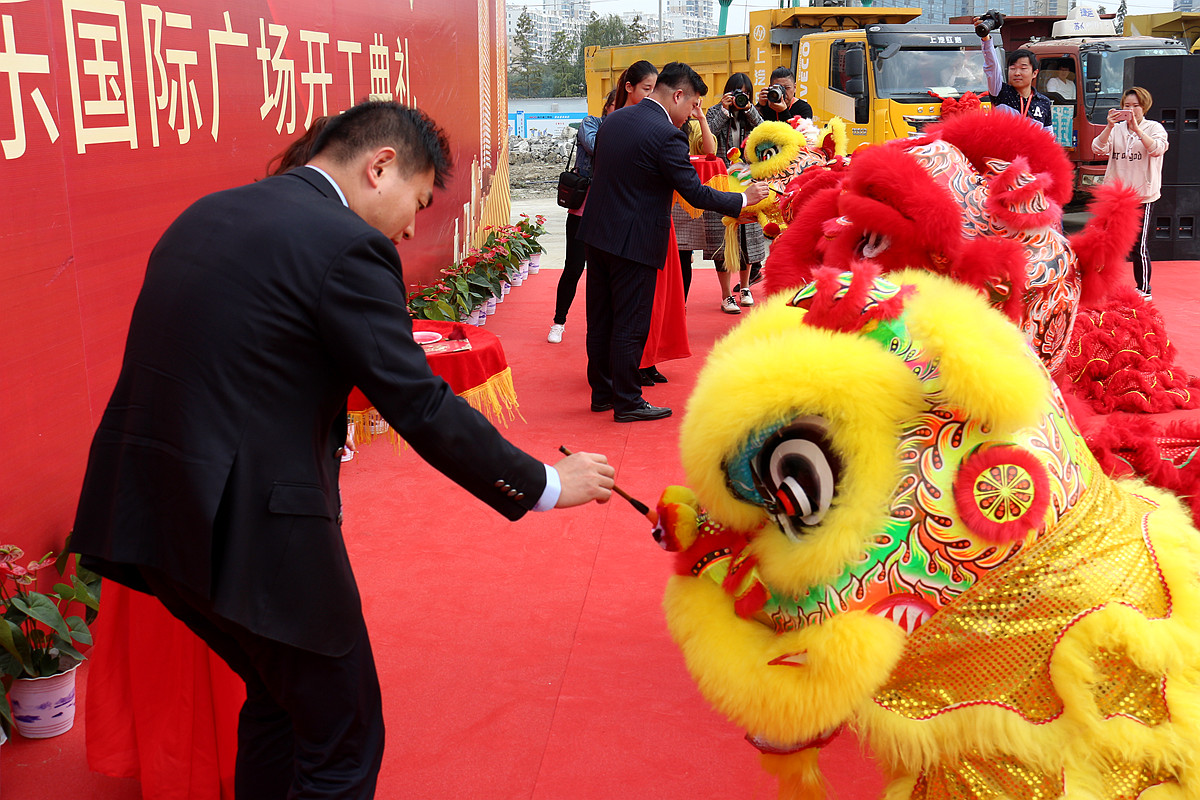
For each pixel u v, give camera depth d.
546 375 6.53
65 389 3.03
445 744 2.63
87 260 3.13
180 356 1.71
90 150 3.13
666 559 3.78
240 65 4.29
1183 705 1.55
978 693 1.61
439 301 6.86
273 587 1.75
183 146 3.74
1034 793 1.62
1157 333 5.80
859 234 2.23
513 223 16.64
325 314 1.73
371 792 2.00
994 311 1.72
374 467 4.82
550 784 2.46
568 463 2.02
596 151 5.28
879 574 1.61
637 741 2.63
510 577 3.63
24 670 2.61
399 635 3.21
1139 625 1.56
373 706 1.99
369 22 6.32
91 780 2.52
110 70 3.25
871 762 2.51
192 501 1.68
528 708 2.79
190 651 2.28
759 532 1.74
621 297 5.31
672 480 4.64
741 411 1.63
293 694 1.88
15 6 2.76
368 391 1.78
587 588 3.54
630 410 5.49
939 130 2.47
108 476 1.80
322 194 1.88
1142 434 2.45
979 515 1.57
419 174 1.99
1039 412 1.59
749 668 1.67
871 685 1.58
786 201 3.06
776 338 1.68
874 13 15.10
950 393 1.57
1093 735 1.57
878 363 1.59
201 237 1.77
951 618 1.61
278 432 1.74
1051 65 15.20
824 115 13.79
